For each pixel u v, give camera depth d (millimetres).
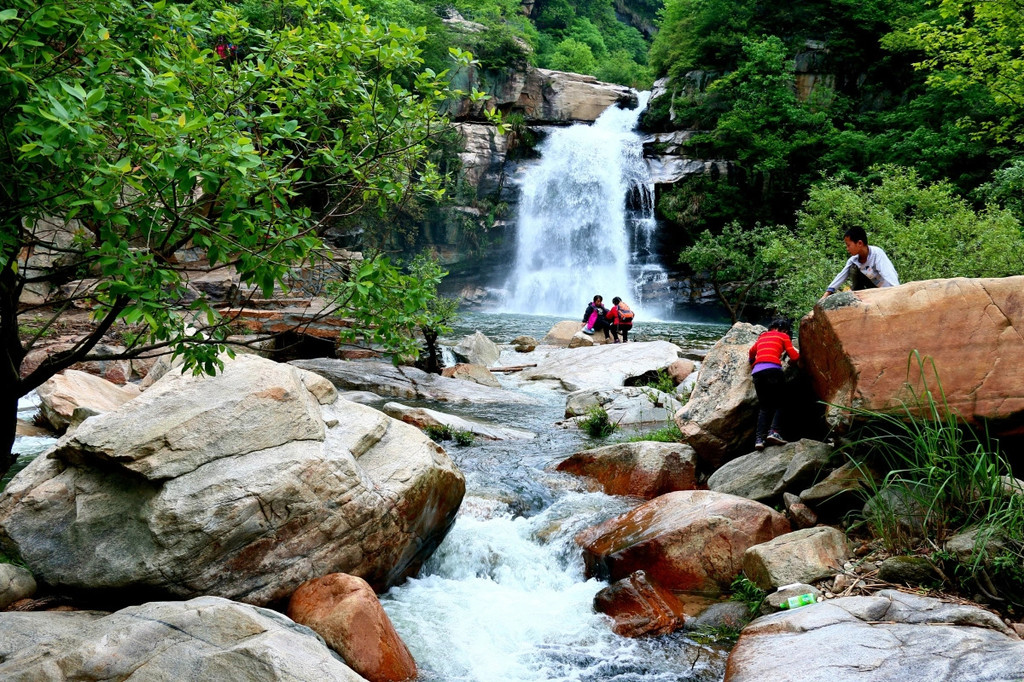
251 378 5703
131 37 4574
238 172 3867
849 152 36094
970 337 5977
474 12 45812
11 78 3547
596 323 21688
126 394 11617
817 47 39531
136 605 4660
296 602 5129
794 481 6883
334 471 5539
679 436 9508
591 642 5441
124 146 3941
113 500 5148
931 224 16375
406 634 5359
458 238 37312
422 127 5594
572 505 8008
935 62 20078
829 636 4633
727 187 37969
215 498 5027
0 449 5398
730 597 5941
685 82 42406
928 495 5805
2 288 4863
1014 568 4895
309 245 4395
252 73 4953
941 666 4105
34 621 4406
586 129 41594
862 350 6121
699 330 28891
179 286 4375
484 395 15148
